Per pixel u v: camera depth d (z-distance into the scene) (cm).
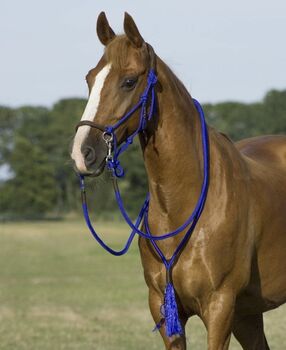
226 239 957
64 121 15188
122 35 928
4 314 2300
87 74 929
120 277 3591
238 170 1009
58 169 14325
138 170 9762
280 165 1147
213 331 955
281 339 1742
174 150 954
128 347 1677
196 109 1005
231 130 11994
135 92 904
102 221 10819
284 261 1066
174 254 959
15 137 14462
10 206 13762
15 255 5238
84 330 1950
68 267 4238
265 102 12369
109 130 887
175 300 961
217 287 956
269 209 1035
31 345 1716
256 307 1070
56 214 14025
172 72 974
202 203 959
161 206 970
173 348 970
